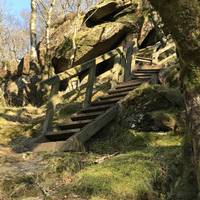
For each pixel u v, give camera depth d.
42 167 5.89
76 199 4.72
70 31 19.39
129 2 19.98
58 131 7.85
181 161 4.72
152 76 9.03
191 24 3.59
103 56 9.88
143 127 7.23
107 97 9.23
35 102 17.09
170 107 7.35
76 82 14.04
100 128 7.57
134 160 5.32
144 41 19.72
